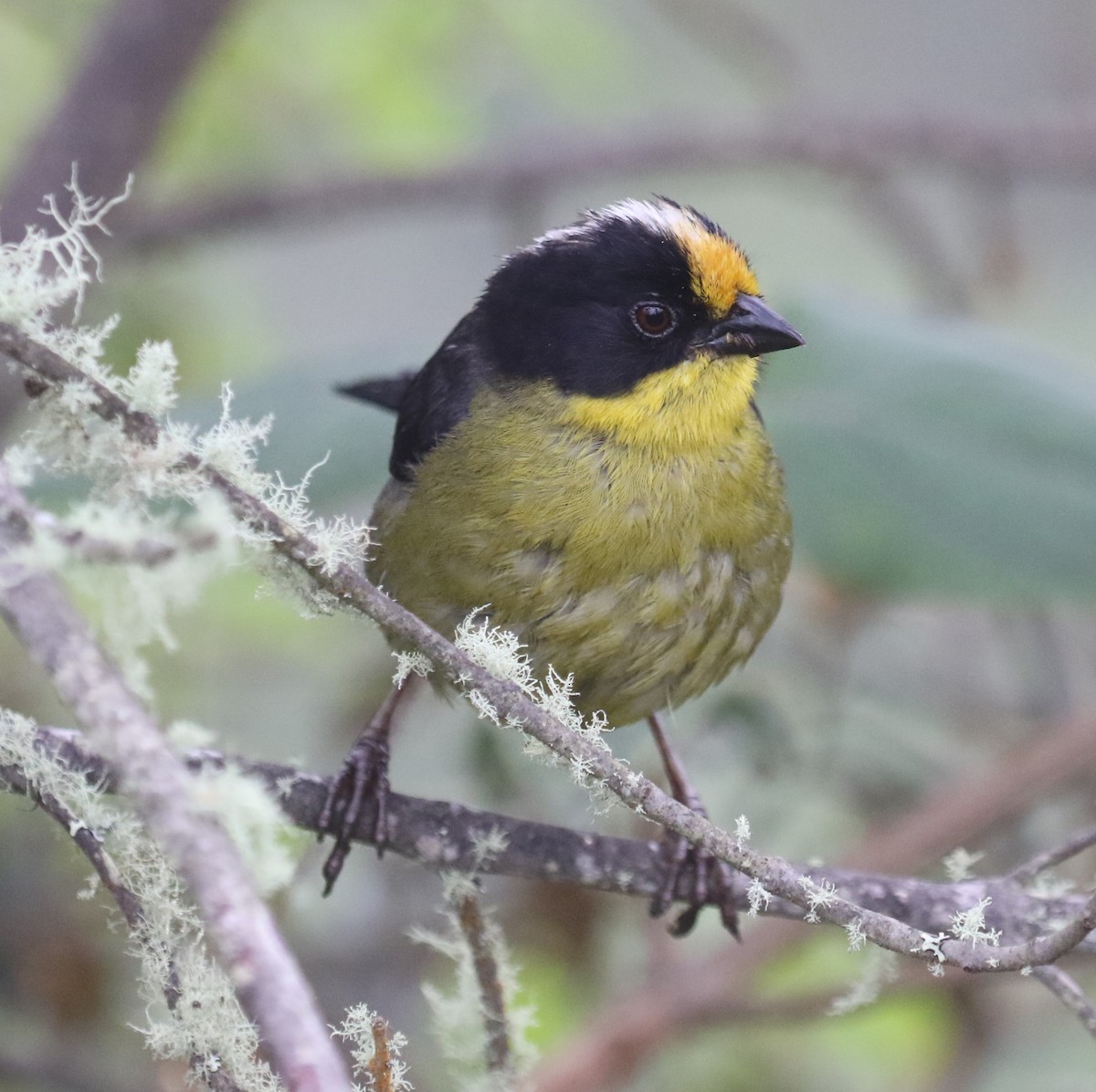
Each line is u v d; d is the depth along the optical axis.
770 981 11.37
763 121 13.73
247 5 12.58
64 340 5.25
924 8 18.33
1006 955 5.25
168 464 5.08
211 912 3.59
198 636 11.97
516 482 8.23
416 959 10.84
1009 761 10.69
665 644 8.35
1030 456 10.14
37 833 10.62
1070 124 13.62
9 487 4.16
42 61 14.13
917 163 14.39
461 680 5.36
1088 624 13.10
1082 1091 10.93
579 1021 10.63
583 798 10.40
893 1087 11.41
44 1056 9.91
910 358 10.63
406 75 13.25
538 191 13.59
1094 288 16.61
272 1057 3.65
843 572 9.74
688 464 8.28
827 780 11.13
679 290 8.38
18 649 11.10
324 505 10.01
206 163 13.83
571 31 13.46
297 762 7.44
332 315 15.96
